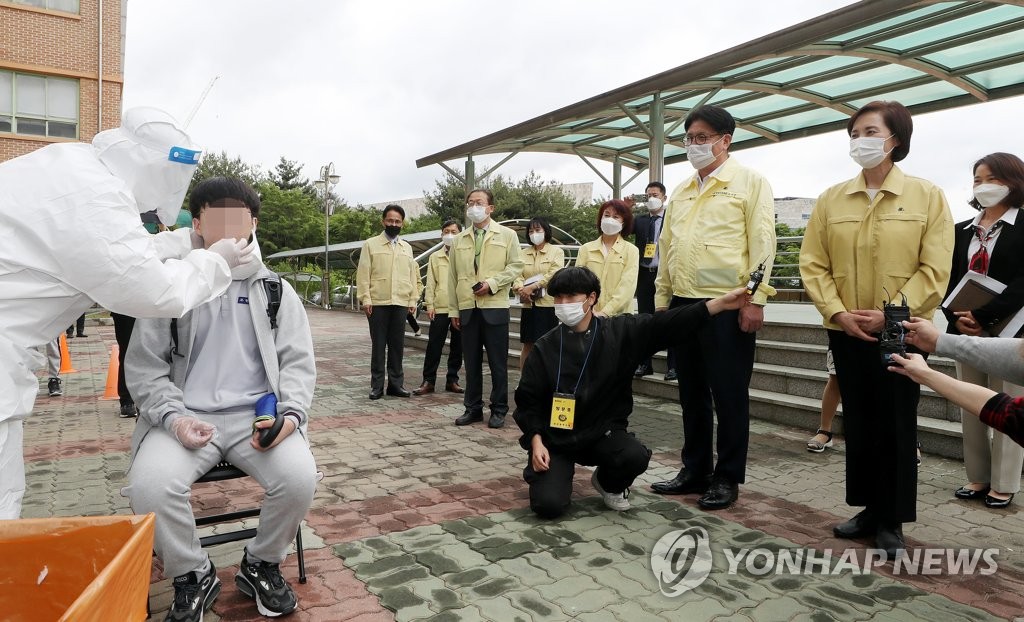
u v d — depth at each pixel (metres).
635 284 5.62
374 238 7.18
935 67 8.47
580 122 11.84
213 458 2.49
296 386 2.64
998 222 3.72
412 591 2.69
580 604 2.60
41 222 1.78
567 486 3.53
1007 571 2.96
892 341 2.37
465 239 5.94
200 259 2.12
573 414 3.49
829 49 7.88
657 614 2.54
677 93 9.97
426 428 5.76
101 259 1.81
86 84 17.77
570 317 3.58
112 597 1.27
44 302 1.84
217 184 2.41
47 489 3.98
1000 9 6.99
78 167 1.85
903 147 3.11
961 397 1.93
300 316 2.77
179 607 2.33
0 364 1.77
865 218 3.19
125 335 5.93
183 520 2.33
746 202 3.73
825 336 6.53
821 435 5.05
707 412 3.97
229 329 2.65
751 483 4.21
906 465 3.06
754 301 3.54
